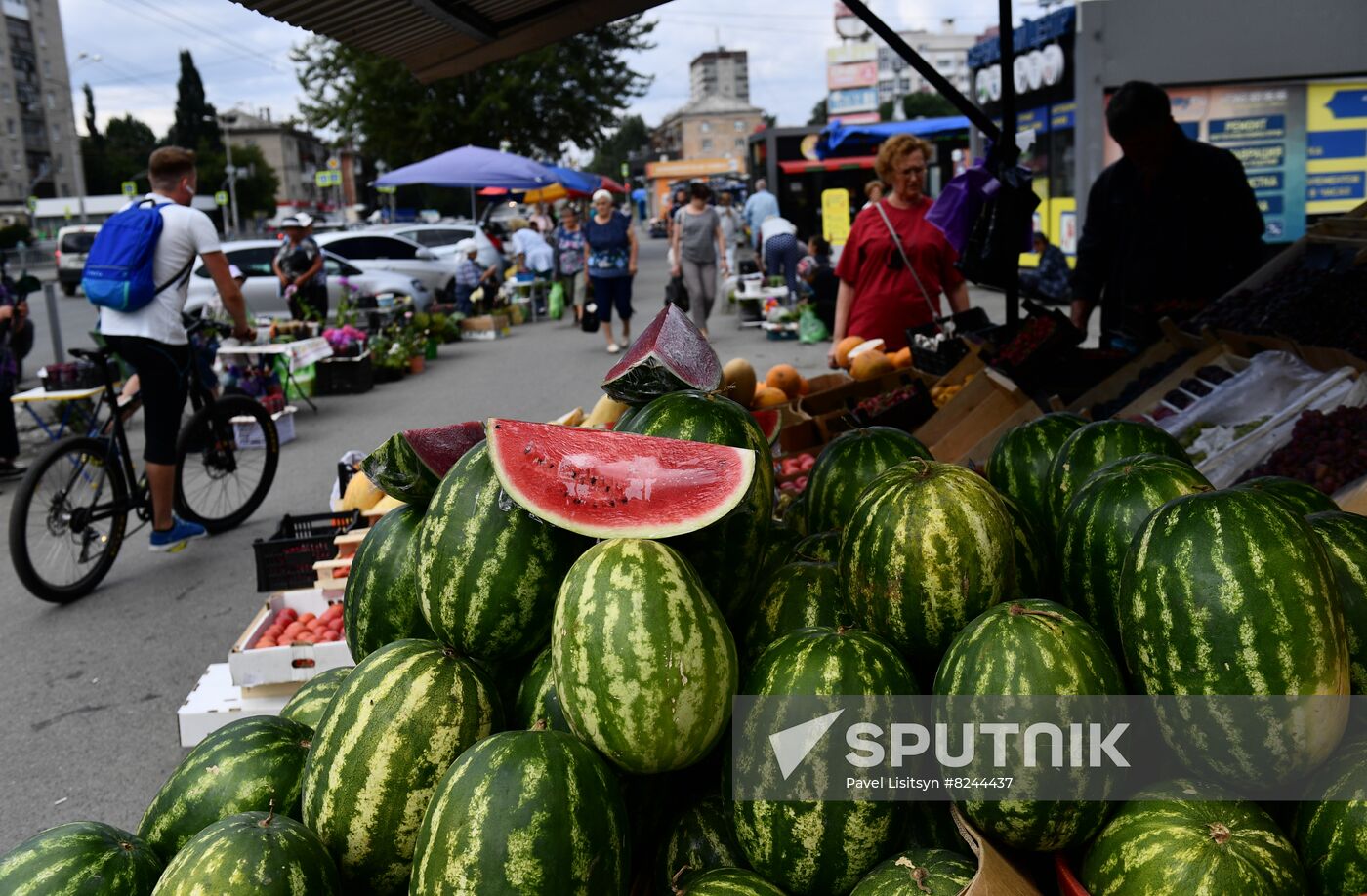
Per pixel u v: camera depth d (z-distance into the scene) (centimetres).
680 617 187
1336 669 176
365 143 4194
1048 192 1761
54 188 11706
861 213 752
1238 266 632
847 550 224
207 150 11519
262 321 1464
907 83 13138
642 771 192
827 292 1590
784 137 3231
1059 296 1677
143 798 452
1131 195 651
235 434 1037
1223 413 449
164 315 692
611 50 4228
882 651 200
